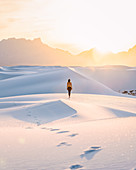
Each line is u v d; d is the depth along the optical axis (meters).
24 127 8.14
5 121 10.04
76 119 10.38
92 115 11.72
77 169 3.14
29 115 12.01
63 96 27.31
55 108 13.73
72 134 6.04
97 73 103.50
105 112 12.93
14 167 3.30
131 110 15.73
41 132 6.62
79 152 4.07
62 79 54.41
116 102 21.77
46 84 50.19
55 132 6.54
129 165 3.20
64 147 4.52
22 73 99.50
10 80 56.97
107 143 4.70
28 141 5.23
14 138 5.65
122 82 93.31
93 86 48.72
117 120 9.45
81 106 14.52
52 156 3.86
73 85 48.62
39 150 4.32
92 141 4.97
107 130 6.49
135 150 4.01
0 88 48.34
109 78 97.38
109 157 3.65
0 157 3.86
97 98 25.53
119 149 4.14
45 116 11.79
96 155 3.83
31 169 3.20
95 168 3.15
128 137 5.23
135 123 7.96
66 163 3.43
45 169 3.19
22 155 3.97
